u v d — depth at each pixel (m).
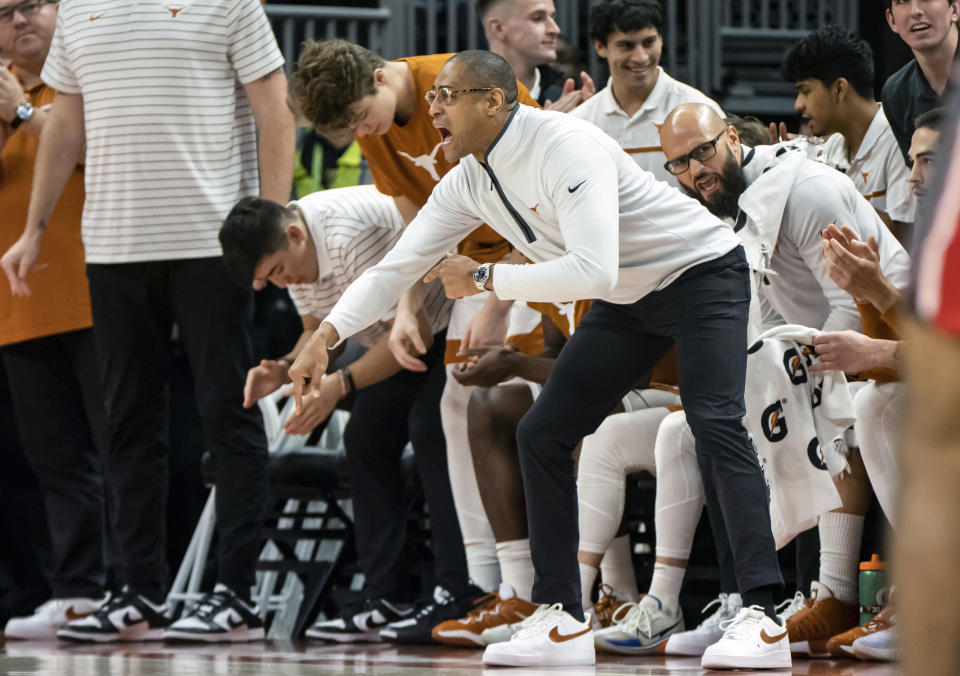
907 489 1.68
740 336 8.08
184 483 15.21
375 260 11.29
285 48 19.20
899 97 11.08
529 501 8.45
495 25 12.90
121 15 11.64
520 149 7.79
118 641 11.84
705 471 9.33
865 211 9.30
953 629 1.61
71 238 13.34
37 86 13.80
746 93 20.41
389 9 19.56
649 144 12.30
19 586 14.88
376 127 9.73
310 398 10.88
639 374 8.35
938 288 1.63
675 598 9.98
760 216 9.06
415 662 9.12
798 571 10.25
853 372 8.41
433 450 11.33
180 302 11.67
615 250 7.62
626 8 12.09
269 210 10.88
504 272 7.77
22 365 13.28
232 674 7.78
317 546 14.29
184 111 11.59
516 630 10.40
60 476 13.28
